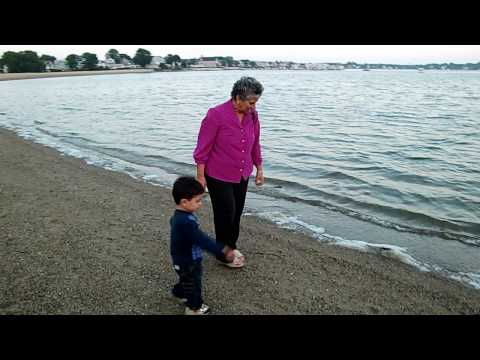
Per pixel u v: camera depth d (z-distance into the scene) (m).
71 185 7.04
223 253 2.86
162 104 26.47
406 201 6.61
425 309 3.43
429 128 15.16
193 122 16.69
